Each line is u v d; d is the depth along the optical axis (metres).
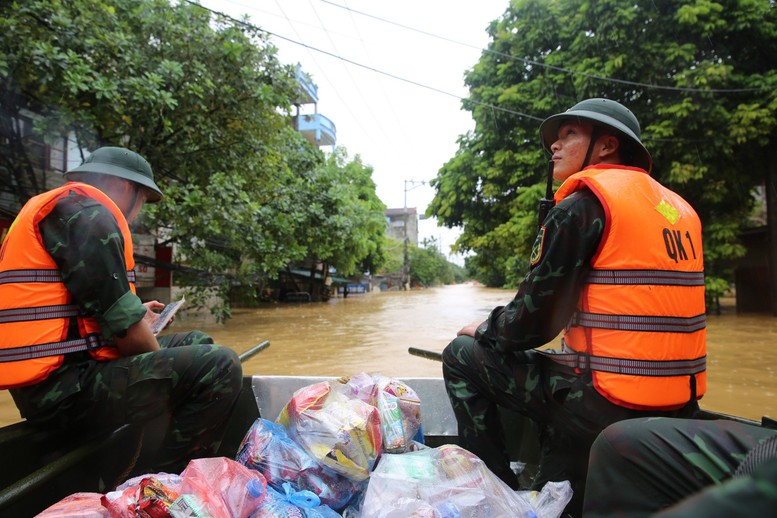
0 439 1.39
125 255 1.67
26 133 6.89
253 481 1.24
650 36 9.30
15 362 1.41
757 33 9.12
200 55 6.86
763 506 0.36
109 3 6.34
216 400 1.60
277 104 7.61
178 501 1.08
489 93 10.90
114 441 1.58
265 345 2.73
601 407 1.33
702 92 8.68
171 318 2.04
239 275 9.38
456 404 1.73
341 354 5.98
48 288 1.47
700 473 0.82
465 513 1.24
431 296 26.23
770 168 9.85
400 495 1.27
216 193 7.28
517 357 1.57
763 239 11.05
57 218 1.49
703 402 3.70
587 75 9.11
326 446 1.40
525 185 11.28
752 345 6.48
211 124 7.03
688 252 1.35
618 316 1.30
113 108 5.72
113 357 1.60
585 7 9.34
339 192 14.16
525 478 1.90
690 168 9.04
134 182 1.84
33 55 5.02
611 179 1.38
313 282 20.22
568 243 1.34
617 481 0.94
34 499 1.49
